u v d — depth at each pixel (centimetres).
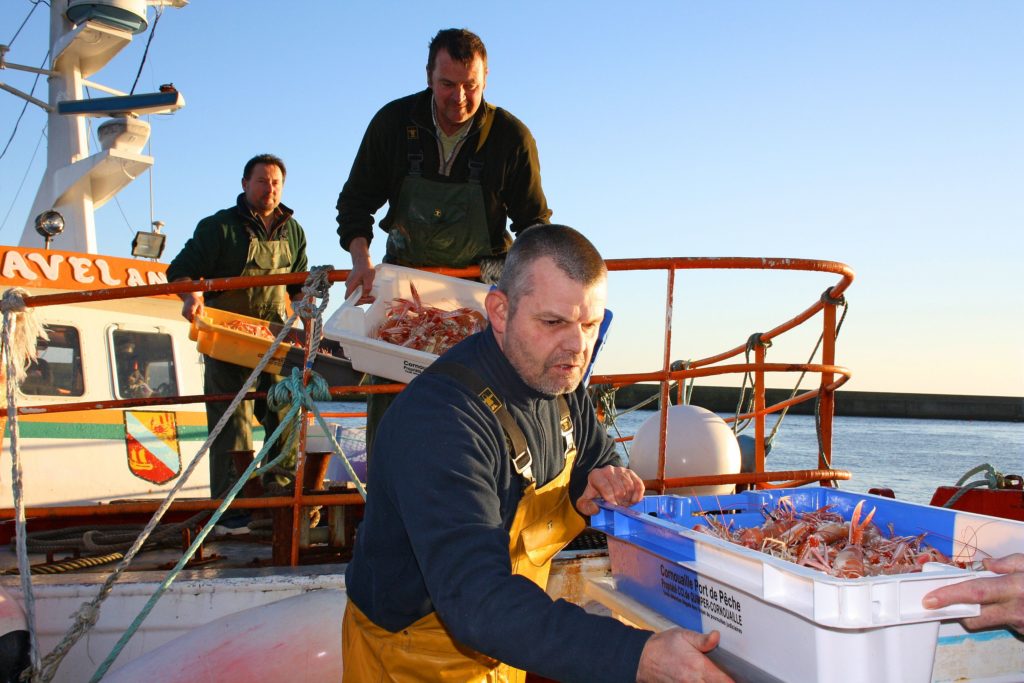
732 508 250
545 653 150
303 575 317
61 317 534
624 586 229
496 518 175
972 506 429
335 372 423
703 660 142
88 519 488
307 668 263
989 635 171
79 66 704
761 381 473
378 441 199
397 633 212
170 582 284
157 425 561
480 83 355
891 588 141
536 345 187
